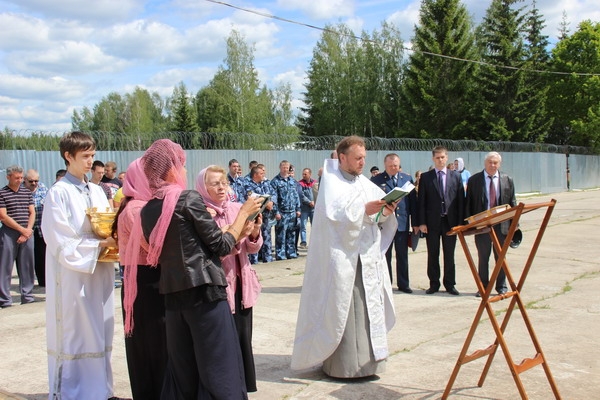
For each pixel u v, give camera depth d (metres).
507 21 40.16
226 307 3.31
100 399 3.97
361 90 50.00
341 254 4.47
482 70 40.50
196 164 16.97
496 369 4.85
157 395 3.84
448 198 7.88
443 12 40.41
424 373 4.77
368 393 4.35
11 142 13.07
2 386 4.77
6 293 7.81
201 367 3.20
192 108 53.91
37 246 9.28
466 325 6.28
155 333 3.79
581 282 8.46
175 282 3.16
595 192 31.16
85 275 3.98
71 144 4.07
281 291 8.30
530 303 7.20
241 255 4.21
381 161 22.50
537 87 41.38
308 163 19.95
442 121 40.62
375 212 4.45
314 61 53.03
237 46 49.56
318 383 4.59
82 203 4.06
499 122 38.69
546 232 14.30
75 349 3.96
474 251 11.72
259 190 10.79
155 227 3.19
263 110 52.25
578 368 4.84
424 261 10.77
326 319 4.47
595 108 38.56
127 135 15.16
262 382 4.65
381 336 4.60
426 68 40.28
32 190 8.97
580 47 40.16
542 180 30.50
